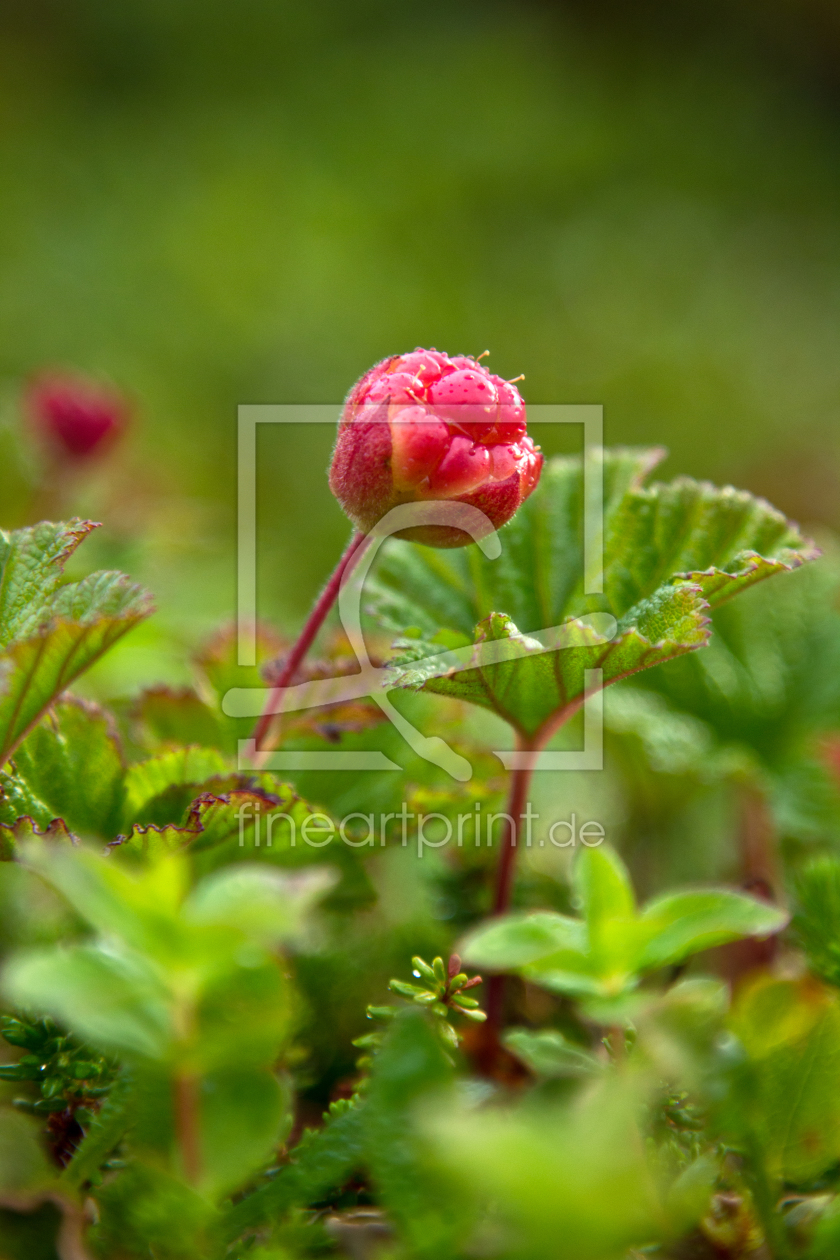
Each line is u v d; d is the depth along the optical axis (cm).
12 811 25
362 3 163
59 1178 23
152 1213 22
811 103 160
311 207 119
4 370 88
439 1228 22
